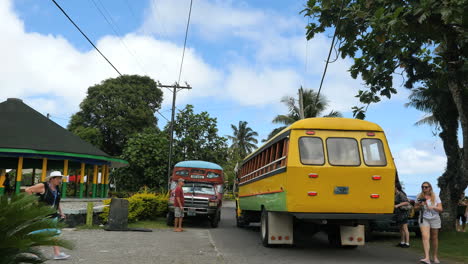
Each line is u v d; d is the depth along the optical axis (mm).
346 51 11773
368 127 9805
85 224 14688
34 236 4305
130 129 50219
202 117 31938
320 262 8852
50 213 4551
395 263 8961
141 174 29875
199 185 18781
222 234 14828
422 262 9062
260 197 12742
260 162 13438
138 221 18344
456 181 14969
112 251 9383
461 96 12047
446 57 11133
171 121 31438
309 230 11648
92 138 48000
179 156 30547
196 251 9836
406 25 9148
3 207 4168
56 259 8180
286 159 9500
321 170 9273
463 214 18344
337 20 11297
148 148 29266
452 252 10836
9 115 23641
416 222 13719
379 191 9352
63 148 22516
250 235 14578
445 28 10086
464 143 12430
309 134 9602
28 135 22328
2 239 4094
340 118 9898
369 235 13602
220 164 31891
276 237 10883
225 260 8711
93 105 50438
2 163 26328
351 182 9312
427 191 9156
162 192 27953
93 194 25547
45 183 7688
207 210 17484
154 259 8477
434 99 15734
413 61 12445
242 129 75188
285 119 35344
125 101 51875
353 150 9555
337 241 11445
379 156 9586
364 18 10656
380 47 10992
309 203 9195
